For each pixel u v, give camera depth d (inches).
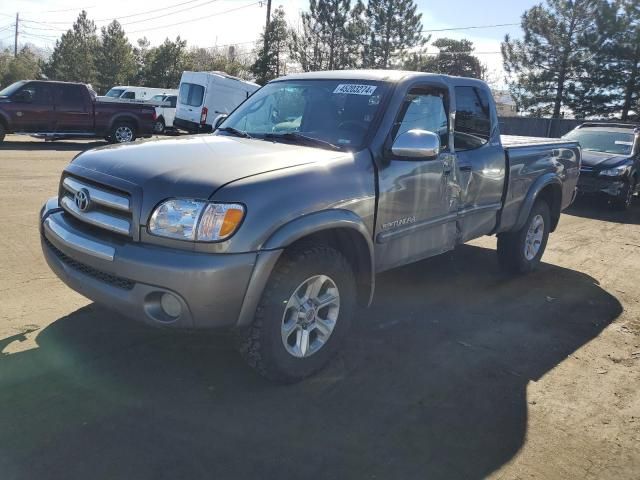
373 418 130.0
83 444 112.5
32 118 655.1
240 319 124.5
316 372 147.1
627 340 186.4
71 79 1948.8
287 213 127.1
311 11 1567.4
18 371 138.0
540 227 252.8
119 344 155.2
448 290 224.4
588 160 469.7
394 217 160.1
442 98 183.5
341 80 177.5
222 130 185.8
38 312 172.2
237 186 122.8
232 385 139.1
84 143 755.4
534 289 233.9
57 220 143.8
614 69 1206.3
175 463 109.3
